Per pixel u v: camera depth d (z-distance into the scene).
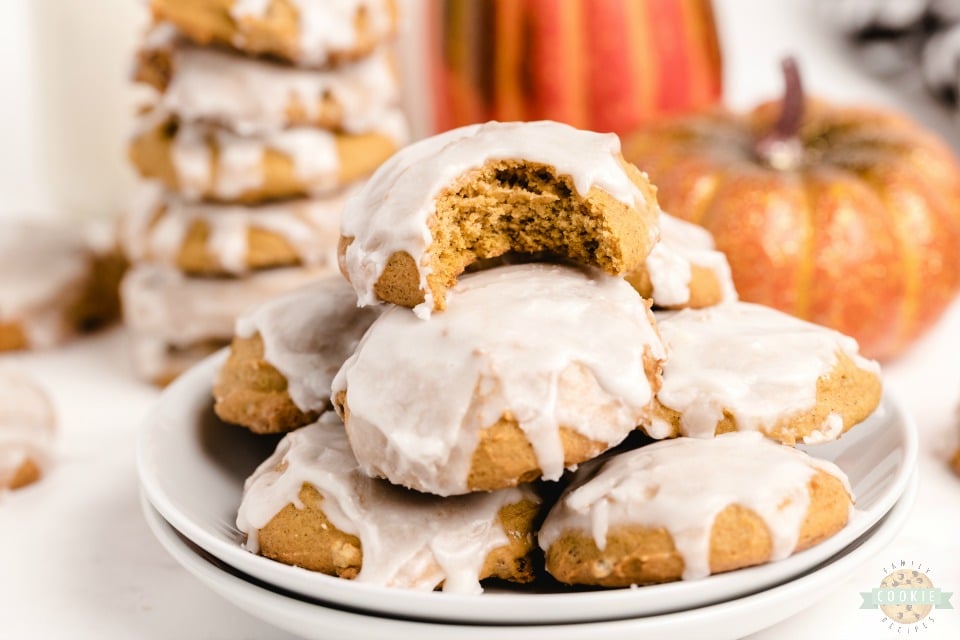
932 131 0.78
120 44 0.67
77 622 0.46
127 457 0.55
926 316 0.59
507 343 0.42
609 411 0.42
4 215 0.78
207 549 0.43
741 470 0.42
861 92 0.80
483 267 0.45
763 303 0.57
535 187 0.44
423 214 0.43
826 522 0.42
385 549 0.43
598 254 0.44
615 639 0.40
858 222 0.57
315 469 0.44
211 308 0.58
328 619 0.41
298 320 0.48
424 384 0.42
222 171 0.56
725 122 0.63
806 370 0.45
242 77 0.55
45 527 0.51
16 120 0.82
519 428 0.42
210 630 0.46
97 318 0.66
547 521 0.44
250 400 0.48
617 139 0.45
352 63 0.58
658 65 0.67
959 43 0.75
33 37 0.68
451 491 0.42
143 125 0.59
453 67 0.68
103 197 0.71
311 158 0.57
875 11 0.80
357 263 0.44
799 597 0.41
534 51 0.66
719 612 0.40
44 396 0.55
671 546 0.41
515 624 0.40
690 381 0.44
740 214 0.58
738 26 0.87
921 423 0.55
